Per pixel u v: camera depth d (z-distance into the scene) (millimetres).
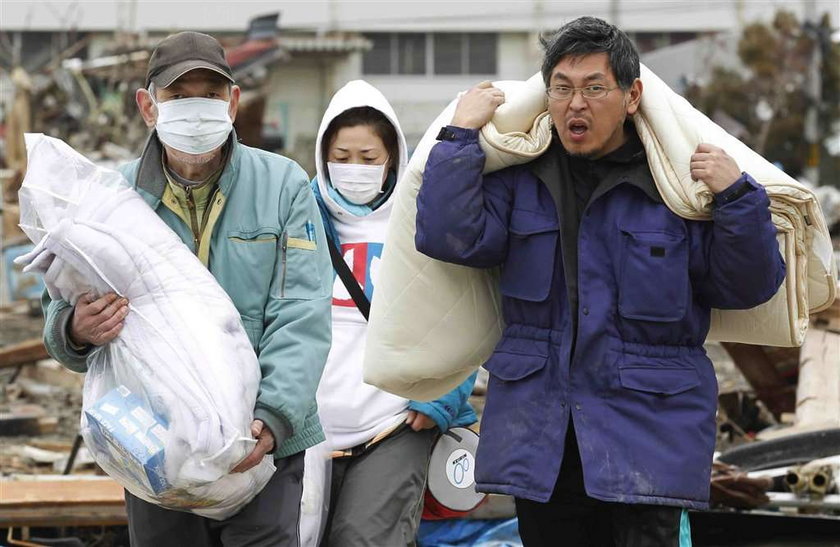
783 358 11758
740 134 68750
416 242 5527
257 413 5375
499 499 7984
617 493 5184
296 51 73438
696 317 5379
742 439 11844
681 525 5371
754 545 8500
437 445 7074
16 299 28672
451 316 5863
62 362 5559
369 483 6488
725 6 76625
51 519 7906
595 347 5281
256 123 54500
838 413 10242
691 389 5297
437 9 75562
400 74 75812
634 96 5332
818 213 5527
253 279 5590
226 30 72500
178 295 5375
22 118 48781
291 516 5691
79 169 5527
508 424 5426
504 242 5469
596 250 5328
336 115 6895
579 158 5379
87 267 5312
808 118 69188
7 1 70562
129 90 47875
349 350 6691
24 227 5543
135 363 5281
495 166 5469
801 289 5645
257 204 5621
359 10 74625
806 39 69812
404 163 7012
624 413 5262
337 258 6848
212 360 5277
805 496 8656
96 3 71125
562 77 5219
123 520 7988
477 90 5531
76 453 10297
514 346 5473
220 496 5352
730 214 5109
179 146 5414
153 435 5195
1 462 11430
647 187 5297
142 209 5508
